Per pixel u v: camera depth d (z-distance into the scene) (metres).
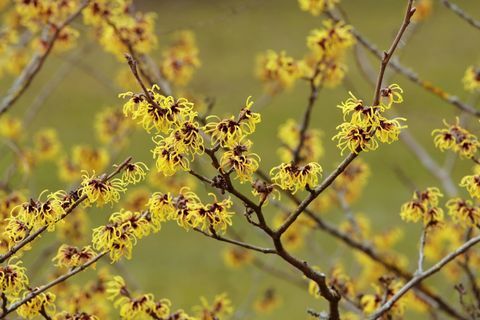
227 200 2.48
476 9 16.02
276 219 5.76
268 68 4.30
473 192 2.77
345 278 3.92
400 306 3.38
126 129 6.27
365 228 5.62
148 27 4.44
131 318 2.98
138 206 5.13
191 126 2.33
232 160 2.40
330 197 5.71
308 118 4.27
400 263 5.55
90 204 2.51
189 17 12.70
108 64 10.30
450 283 6.63
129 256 2.52
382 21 19.28
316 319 5.35
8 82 13.38
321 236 11.58
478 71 4.16
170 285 11.12
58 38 4.69
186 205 2.46
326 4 4.27
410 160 14.50
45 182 13.55
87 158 5.93
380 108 2.39
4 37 4.68
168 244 12.46
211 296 10.69
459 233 4.67
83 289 3.90
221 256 11.98
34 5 4.23
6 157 10.93
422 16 5.57
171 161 2.35
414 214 3.21
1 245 2.75
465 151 3.07
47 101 17.20
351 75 16.33
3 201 3.55
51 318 2.73
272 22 18.48
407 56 14.17
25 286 2.71
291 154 4.67
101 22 4.40
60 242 5.53
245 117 2.37
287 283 10.49
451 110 14.66
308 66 4.77
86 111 17.27
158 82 4.79
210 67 16.39
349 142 2.39
